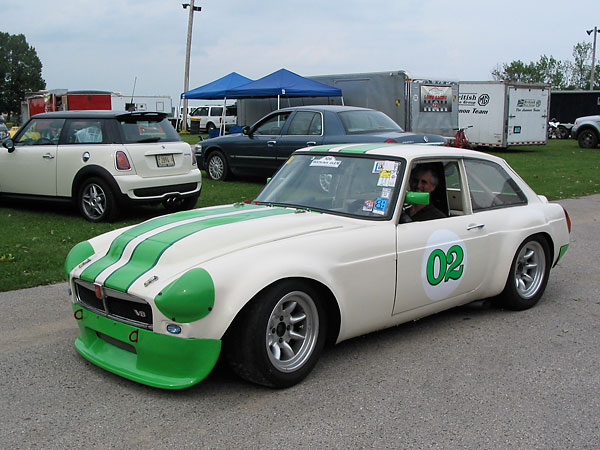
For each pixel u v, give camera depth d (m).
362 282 4.14
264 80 18.38
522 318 5.26
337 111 12.12
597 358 4.39
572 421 3.45
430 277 4.57
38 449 3.12
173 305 3.41
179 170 9.66
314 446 3.15
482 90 24.36
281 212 4.44
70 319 5.12
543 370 4.16
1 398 3.69
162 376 3.61
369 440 3.22
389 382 3.93
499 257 5.14
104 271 3.84
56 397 3.70
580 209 11.12
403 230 4.41
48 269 6.57
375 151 4.77
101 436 3.25
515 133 24.52
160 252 3.76
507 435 3.29
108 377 3.97
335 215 4.49
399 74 17.91
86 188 9.29
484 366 4.21
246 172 13.73
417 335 4.80
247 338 3.60
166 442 3.19
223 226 3.98
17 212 10.17
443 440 3.23
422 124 18.53
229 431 3.30
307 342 3.92
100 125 9.24
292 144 12.48
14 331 4.83
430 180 4.80
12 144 9.84
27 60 103.81
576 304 5.69
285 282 3.70
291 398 3.69
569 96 35.22
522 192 5.57
